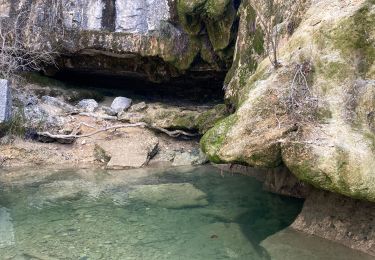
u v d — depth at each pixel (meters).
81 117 9.39
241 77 6.84
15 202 6.21
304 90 4.60
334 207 4.93
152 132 8.98
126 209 6.00
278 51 5.33
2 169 7.61
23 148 8.05
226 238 5.16
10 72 9.49
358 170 4.02
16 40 9.54
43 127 8.59
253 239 5.12
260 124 4.64
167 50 9.53
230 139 4.79
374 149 4.12
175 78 10.55
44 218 5.70
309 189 5.32
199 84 10.82
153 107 10.20
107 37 9.76
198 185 6.93
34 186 6.87
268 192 6.57
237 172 7.53
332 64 4.61
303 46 4.90
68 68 10.80
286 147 4.41
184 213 5.88
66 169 7.73
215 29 8.95
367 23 4.54
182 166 7.98
